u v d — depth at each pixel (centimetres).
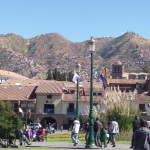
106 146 2756
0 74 16000
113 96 3988
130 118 3791
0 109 2623
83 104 8694
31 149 2497
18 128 2661
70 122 8825
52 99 8881
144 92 8550
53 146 2850
